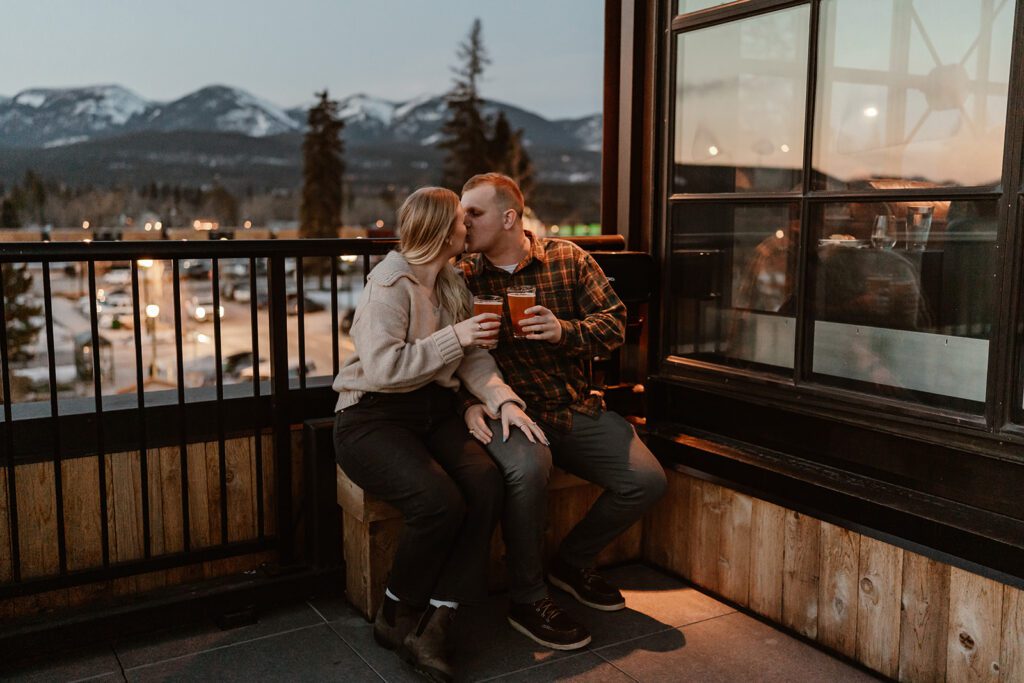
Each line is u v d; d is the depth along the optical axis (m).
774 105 2.45
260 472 2.57
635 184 2.92
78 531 2.41
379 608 2.38
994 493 1.97
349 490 2.42
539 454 2.22
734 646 2.32
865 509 2.11
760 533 2.45
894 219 2.15
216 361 2.49
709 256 2.70
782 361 2.49
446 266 2.31
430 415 2.21
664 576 2.81
